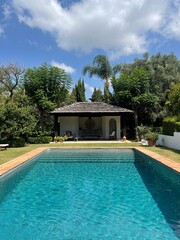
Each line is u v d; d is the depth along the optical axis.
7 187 9.58
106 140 27.98
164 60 35.75
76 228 5.66
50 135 27.88
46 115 30.47
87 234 5.35
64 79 29.30
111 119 29.69
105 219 6.18
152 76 32.62
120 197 8.05
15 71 32.38
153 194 8.34
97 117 32.41
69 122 29.55
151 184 9.73
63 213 6.65
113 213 6.59
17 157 14.56
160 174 11.75
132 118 32.19
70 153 18.48
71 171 12.70
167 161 12.12
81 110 28.00
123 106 31.53
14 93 33.31
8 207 7.20
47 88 28.41
